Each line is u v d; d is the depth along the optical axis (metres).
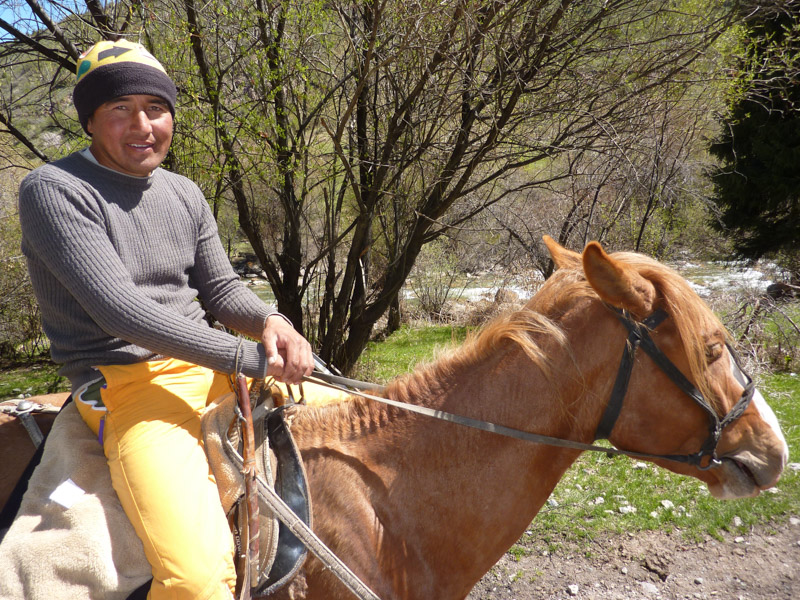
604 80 6.41
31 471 1.70
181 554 1.45
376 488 1.75
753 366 7.51
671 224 10.86
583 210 8.13
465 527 1.79
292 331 1.74
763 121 11.92
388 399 1.85
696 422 1.72
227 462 1.64
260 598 1.66
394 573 1.71
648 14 6.32
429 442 1.80
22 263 11.97
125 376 1.68
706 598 3.75
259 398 1.85
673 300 1.69
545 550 4.27
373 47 5.29
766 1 6.50
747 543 4.32
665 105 6.68
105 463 1.63
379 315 7.71
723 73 6.62
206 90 6.26
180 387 1.73
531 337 1.81
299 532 1.60
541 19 6.12
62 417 1.75
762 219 13.34
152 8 5.92
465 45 5.61
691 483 5.19
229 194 8.58
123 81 1.66
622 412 1.77
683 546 4.30
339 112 7.12
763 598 3.73
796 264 13.13
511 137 6.67
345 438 1.82
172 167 6.31
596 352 1.76
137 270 1.70
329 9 6.02
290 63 6.08
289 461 1.72
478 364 1.88
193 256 1.88
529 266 11.46
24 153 7.57
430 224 7.10
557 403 1.79
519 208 10.16
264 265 7.71
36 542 1.48
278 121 6.51
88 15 6.13
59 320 1.72
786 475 5.22
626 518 4.65
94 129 1.72
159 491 1.51
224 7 5.66
